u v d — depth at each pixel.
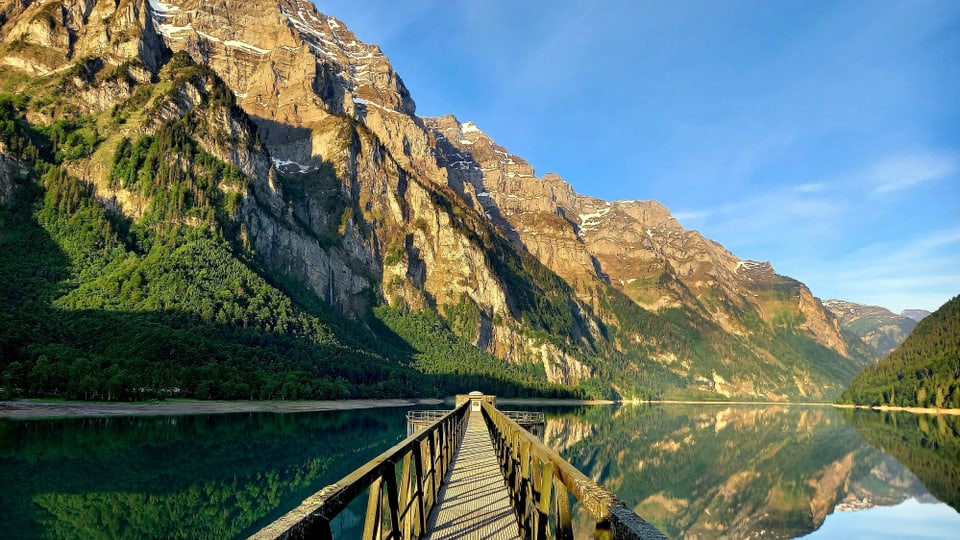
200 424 71.50
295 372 120.88
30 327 106.12
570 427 104.25
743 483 58.59
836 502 50.16
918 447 88.06
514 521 12.54
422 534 11.07
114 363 94.69
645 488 53.91
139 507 31.33
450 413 22.69
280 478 39.09
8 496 33.00
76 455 45.94
